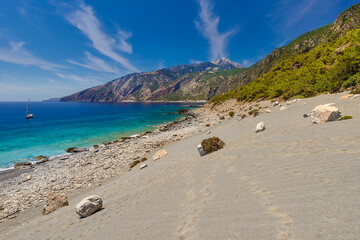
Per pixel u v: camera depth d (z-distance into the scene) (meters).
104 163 24.97
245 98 78.56
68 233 5.94
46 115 116.75
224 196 4.68
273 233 2.55
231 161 8.86
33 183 19.55
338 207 2.74
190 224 3.62
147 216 4.88
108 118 94.69
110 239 4.16
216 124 45.28
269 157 7.58
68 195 16.06
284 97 46.97
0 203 15.37
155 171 13.62
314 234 2.28
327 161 5.20
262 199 3.84
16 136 47.44
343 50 42.53
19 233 8.28
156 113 126.06
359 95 17.33
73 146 37.53
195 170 9.34
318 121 12.59
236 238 2.68
